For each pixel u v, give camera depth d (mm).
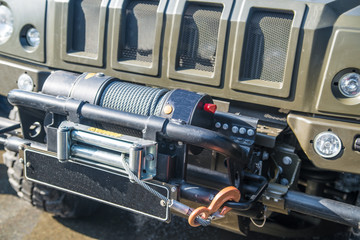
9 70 3102
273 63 2535
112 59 2859
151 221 3477
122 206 2307
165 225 3438
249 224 2844
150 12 2764
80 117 2350
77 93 2477
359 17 2348
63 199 3154
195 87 2695
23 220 3334
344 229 3137
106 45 2869
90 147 2273
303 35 2410
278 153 2523
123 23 2818
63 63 3014
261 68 2564
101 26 2846
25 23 3057
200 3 2637
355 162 2322
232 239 3299
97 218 3455
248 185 2348
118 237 3227
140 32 2811
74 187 2412
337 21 2371
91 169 2326
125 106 2393
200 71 2684
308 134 2400
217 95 2652
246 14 2518
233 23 2537
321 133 2363
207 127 2414
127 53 2867
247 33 2537
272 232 3092
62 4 2943
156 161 2184
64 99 2398
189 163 2521
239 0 2559
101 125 2408
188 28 2672
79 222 3375
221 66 2594
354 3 2426
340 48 2340
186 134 2111
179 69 2713
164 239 3248
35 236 3148
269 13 2520
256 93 2561
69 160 2330
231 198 2148
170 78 2736
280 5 2469
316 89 2430
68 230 3256
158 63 2746
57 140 2268
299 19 2416
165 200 2152
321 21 2383
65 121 2350
